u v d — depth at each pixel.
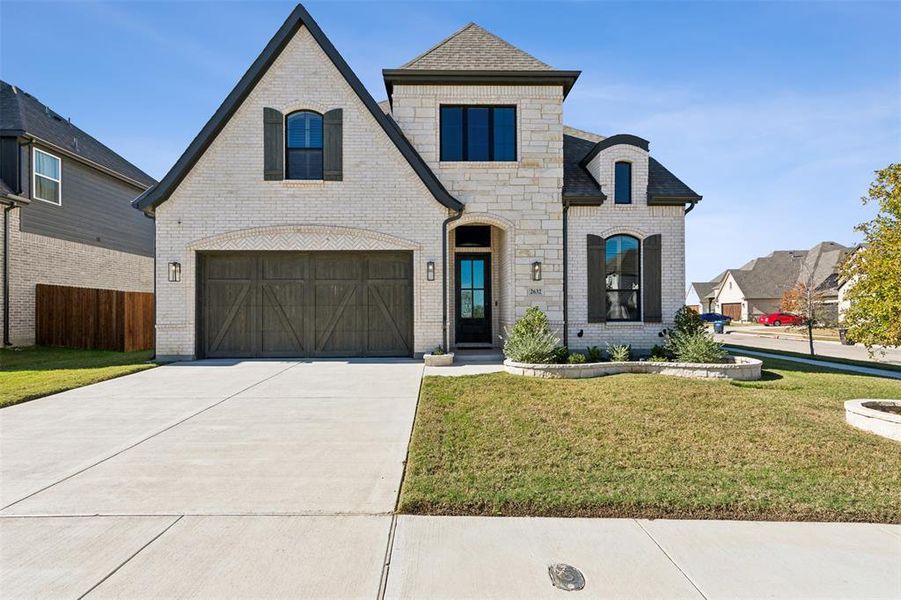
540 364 9.84
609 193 13.13
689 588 3.09
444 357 11.59
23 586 3.04
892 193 6.52
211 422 6.61
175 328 12.25
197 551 3.44
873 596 3.02
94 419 6.76
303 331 12.67
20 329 16.06
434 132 12.98
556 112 13.13
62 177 18.14
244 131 12.38
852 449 5.41
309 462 5.13
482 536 3.69
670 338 11.80
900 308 6.21
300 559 3.35
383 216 12.52
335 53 12.36
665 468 4.91
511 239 13.06
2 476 4.75
